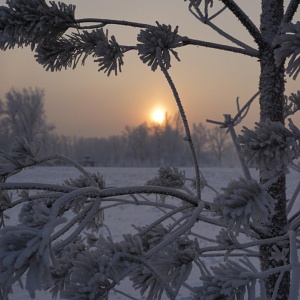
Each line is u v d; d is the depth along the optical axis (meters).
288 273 2.04
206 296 1.23
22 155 1.49
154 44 1.61
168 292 1.34
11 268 0.82
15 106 48.97
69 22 1.95
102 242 1.45
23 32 1.88
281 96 2.08
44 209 1.03
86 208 1.42
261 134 1.17
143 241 1.98
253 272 1.25
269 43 2.06
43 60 2.08
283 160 1.15
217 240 1.77
